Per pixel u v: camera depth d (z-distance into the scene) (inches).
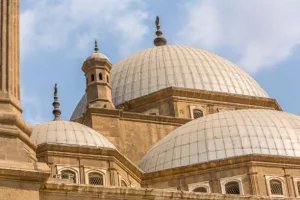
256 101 2571.4
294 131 2069.4
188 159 2001.7
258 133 2041.1
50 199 1049.5
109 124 2208.4
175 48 2787.9
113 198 1083.3
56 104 2380.7
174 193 1118.4
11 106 1088.8
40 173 1035.9
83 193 1070.4
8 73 1108.5
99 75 2319.1
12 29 1147.3
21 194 1015.0
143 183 2014.0
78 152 1891.0
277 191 1930.4
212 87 2554.1
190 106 2455.7
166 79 2561.5
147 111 2464.3
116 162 1929.1
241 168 1942.7
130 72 2635.3
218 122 2108.8
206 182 1951.3
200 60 2679.6
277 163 1958.7
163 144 2116.1
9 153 1041.5
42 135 1935.3
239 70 2741.1
